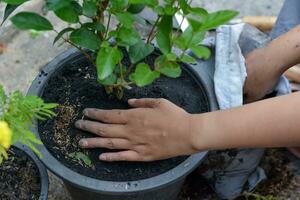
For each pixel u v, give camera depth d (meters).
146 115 0.80
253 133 0.76
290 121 0.74
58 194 1.03
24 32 1.24
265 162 1.09
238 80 0.89
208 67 0.95
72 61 0.91
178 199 1.04
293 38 0.91
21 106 0.65
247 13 1.33
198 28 0.68
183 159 0.83
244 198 1.05
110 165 0.82
